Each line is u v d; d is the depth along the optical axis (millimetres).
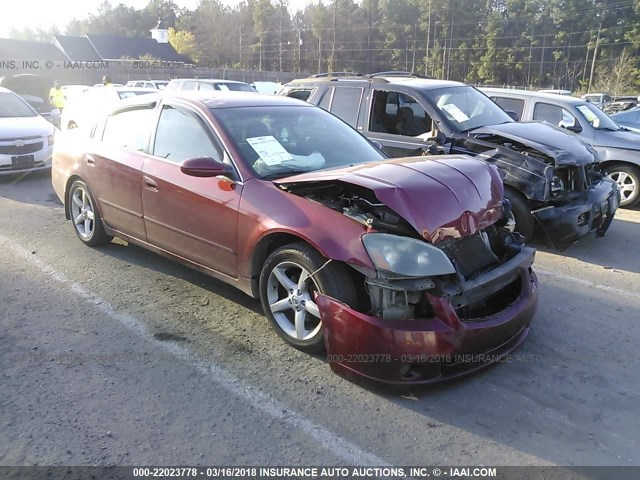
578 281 5332
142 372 3516
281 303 3842
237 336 4020
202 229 4305
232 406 3180
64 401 3189
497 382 3473
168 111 4809
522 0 71312
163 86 24250
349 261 3334
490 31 71312
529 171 5879
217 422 3035
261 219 3830
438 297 3184
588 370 3631
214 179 4191
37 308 4410
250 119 4547
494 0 75000
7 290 4750
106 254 5711
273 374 3521
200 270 4516
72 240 6176
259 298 4160
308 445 2867
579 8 68938
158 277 5113
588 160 6141
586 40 68250
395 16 78062
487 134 6402
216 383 3408
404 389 3297
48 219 7078
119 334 4012
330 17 79688
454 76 73938
